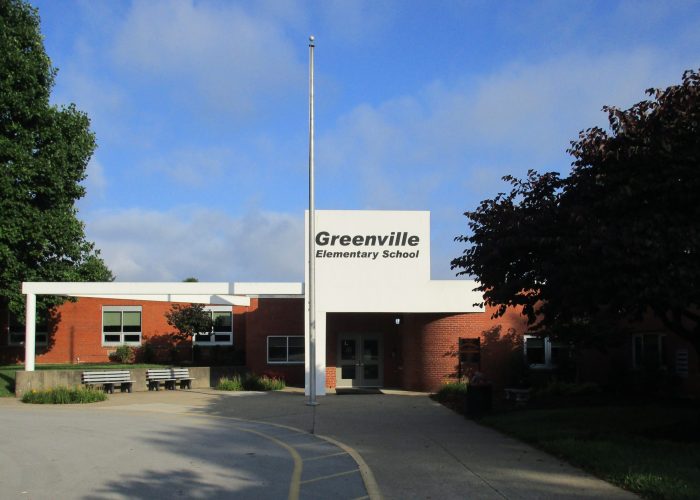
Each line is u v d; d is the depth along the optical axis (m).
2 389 23.61
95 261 29.75
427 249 23.34
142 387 25.53
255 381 26.06
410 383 24.58
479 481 8.73
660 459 9.27
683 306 10.09
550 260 11.05
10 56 26.78
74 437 13.53
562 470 9.34
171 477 9.45
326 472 9.72
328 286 23.05
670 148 10.06
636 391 20.08
